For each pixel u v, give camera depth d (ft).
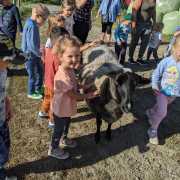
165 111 6.14
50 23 6.32
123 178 5.41
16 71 8.86
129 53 10.03
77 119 6.81
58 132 5.38
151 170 5.65
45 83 6.15
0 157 4.67
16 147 5.88
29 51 6.85
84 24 8.39
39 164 5.52
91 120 6.81
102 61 6.41
